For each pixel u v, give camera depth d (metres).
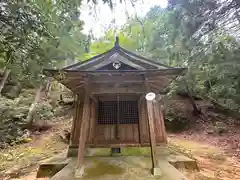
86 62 5.62
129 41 13.62
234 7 8.05
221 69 8.98
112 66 5.00
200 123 11.01
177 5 9.99
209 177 4.54
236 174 4.75
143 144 5.80
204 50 8.58
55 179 3.93
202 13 9.29
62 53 8.93
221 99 10.52
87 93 4.70
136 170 4.39
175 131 11.20
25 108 10.30
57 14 6.52
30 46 3.43
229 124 9.97
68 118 12.89
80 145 4.42
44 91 15.50
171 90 12.04
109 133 5.88
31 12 3.26
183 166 5.05
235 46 7.66
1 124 8.52
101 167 4.62
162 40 12.27
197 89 11.67
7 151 6.99
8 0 2.85
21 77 4.44
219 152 6.91
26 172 5.00
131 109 6.13
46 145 8.00
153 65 5.24
